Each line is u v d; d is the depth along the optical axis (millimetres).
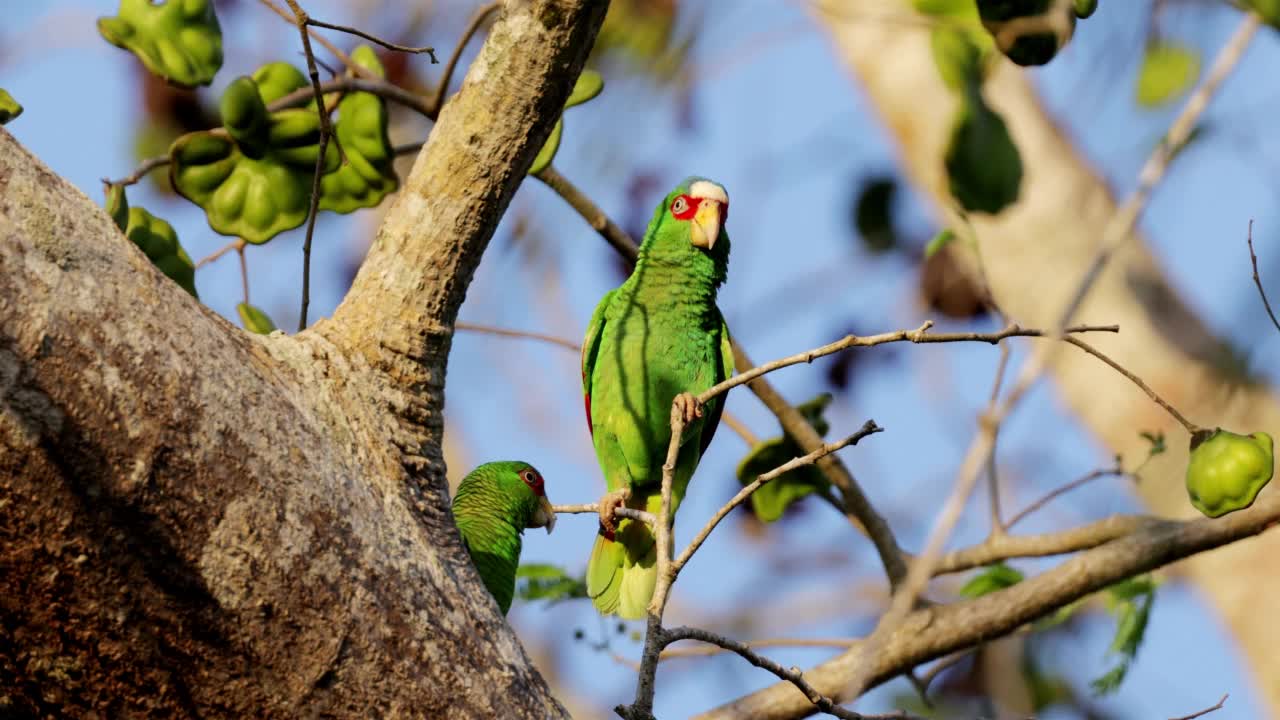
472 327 10836
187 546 4691
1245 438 6766
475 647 5332
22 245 4477
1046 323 10375
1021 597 9297
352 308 5859
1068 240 10500
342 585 4977
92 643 4707
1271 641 9750
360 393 5621
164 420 4637
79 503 4531
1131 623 10445
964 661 11445
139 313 4684
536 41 5672
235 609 4781
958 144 5293
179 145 8977
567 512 8805
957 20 5465
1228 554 10039
